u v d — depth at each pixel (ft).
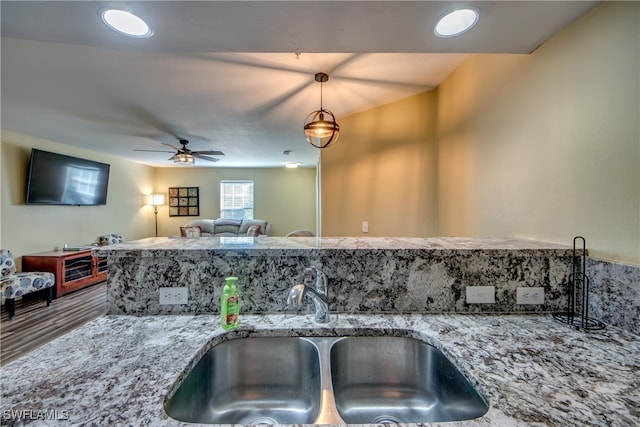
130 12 3.67
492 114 6.01
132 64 6.98
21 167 13.09
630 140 3.31
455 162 7.67
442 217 8.45
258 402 3.31
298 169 25.34
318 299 3.59
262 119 11.30
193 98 9.13
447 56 6.90
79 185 15.83
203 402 2.97
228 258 3.79
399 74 7.80
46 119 11.03
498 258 3.81
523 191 5.06
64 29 4.02
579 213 3.92
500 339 3.11
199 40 4.35
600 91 3.64
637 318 3.14
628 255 3.32
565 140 4.16
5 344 8.85
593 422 1.91
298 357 3.41
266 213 25.27
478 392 2.36
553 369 2.53
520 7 3.64
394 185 9.64
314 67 7.29
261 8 3.60
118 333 3.23
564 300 3.79
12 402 2.07
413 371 3.36
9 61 6.80
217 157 19.98
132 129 12.50
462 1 3.51
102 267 15.90
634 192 3.27
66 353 2.78
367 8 3.61
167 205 24.45
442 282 3.81
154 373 2.47
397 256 3.80
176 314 3.76
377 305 3.82
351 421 3.17
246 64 7.06
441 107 8.46
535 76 4.74
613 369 2.52
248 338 3.40
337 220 10.71
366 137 10.23
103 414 1.96
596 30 3.67
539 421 1.92
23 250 13.12
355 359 3.42
